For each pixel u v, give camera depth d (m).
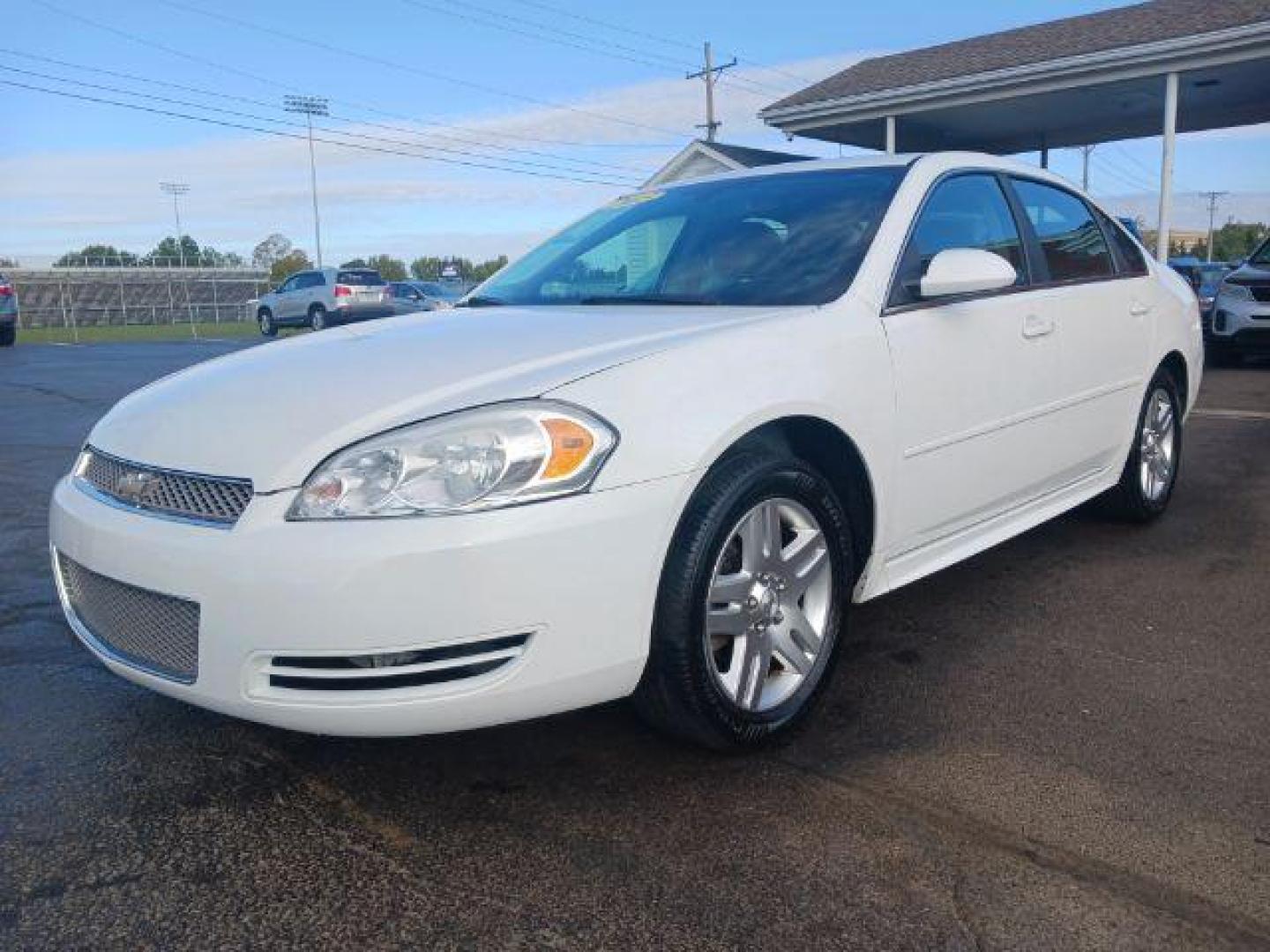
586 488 2.29
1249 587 4.04
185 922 2.09
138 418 2.76
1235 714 2.94
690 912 2.10
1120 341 4.35
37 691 3.20
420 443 2.26
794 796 2.53
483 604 2.20
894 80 16.14
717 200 3.79
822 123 16.77
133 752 2.80
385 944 2.02
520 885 2.20
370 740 2.85
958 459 3.36
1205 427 7.91
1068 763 2.66
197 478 2.40
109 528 2.47
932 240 3.42
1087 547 4.60
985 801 2.49
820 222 3.41
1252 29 12.60
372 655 2.20
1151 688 3.12
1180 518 5.09
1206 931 2.02
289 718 2.28
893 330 3.10
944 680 3.20
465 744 2.82
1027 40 16.62
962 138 19.55
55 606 3.99
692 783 2.60
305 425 2.39
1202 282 19.33
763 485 2.60
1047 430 3.86
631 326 2.87
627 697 2.75
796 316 2.91
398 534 2.18
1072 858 2.25
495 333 2.92
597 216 4.15
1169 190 13.84
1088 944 1.98
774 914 2.09
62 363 16.28
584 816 2.45
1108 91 15.00
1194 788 2.53
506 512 2.21
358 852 2.32
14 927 2.07
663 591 2.48
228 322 50.38
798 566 2.80
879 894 2.14
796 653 2.83
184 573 2.30
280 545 2.21
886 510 3.08
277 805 2.53
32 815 2.49
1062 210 4.27
